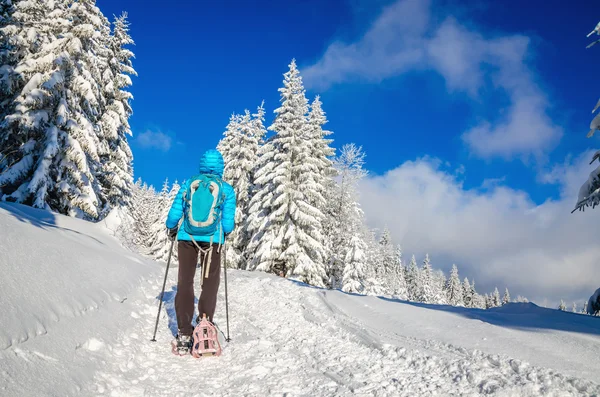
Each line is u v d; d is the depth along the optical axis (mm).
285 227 20609
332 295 6441
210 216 3676
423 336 4125
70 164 14359
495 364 3076
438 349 3637
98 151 15219
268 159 22891
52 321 2814
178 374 3006
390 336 4219
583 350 3338
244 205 25688
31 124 13375
